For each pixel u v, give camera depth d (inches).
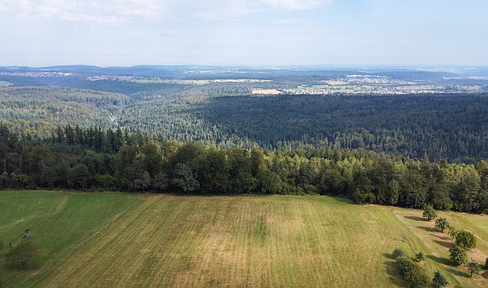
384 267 2100.1
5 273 1978.3
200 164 3553.2
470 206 3161.9
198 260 2150.6
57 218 2834.6
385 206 3297.2
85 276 1957.4
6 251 2244.1
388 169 3457.2
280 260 2170.3
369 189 3324.3
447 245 2443.4
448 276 2020.2
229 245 2373.3
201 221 2805.1
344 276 1994.3
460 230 2662.4
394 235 2588.6
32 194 3432.6
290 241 2452.0
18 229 2608.3
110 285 1872.5
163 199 3376.0
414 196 3221.0
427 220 2938.0
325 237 2527.1
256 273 2012.8
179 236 2512.3
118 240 2437.3
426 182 3304.6
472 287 1916.8
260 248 2335.1
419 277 1894.7
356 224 2800.2
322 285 1904.5
